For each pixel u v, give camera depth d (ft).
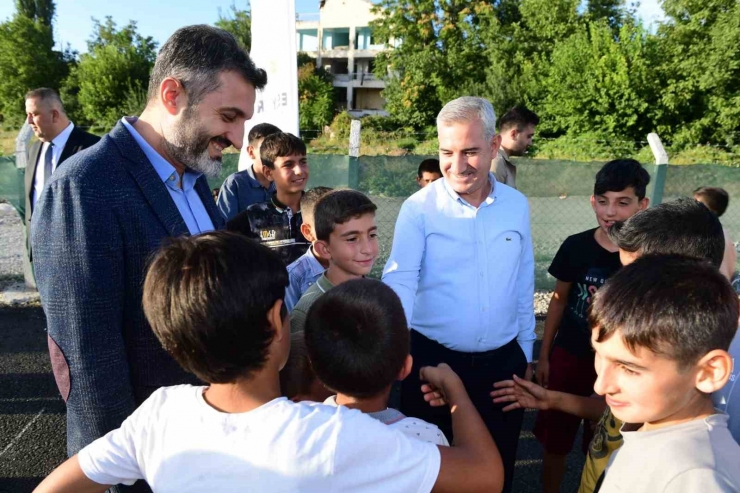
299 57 149.38
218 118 5.11
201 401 3.47
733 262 9.70
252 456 3.15
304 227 8.25
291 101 16.83
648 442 3.50
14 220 29.14
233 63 5.06
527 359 8.33
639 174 7.43
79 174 4.52
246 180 12.62
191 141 5.11
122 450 3.64
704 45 72.43
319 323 4.17
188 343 3.30
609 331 3.51
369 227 6.77
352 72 155.74
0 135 86.07
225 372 3.32
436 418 7.66
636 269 3.66
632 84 73.15
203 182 6.31
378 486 3.29
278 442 3.15
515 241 7.61
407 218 7.56
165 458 3.36
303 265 8.25
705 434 3.31
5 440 10.12
